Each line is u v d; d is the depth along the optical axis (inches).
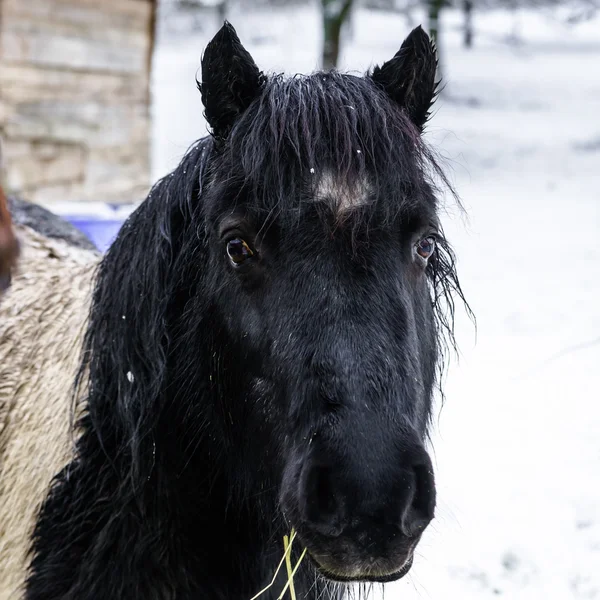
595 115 843.4
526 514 139.2
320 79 69.9
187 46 1223.5
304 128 64.1
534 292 273.7
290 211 63.6
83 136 368.2
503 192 496.7
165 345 77.4
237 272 67.8
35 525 78.1
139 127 393.7
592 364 200.4
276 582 80.0
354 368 60.1
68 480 78.1
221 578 77.0
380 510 56.8
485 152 642.2
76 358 85.9
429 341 76.2
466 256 330.3
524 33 1761.8
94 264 99.2
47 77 350.9
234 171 68.1
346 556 58.3
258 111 67.5
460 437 165.9
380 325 62.0
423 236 69.8
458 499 143.5
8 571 79.6
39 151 353.4
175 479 76.0
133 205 167.5
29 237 111.9
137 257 76.7
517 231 382.0
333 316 61.7
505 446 161.8
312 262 63.1
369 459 57.5
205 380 75.6
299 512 60.2
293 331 62.6
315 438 59.4
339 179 63.0
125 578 73.5
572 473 150.9
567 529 134.8
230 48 70.5
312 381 60.7
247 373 68.9
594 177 538.9
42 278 102.8
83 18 359.6
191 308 76.6
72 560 75.0
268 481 71.5
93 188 376.5
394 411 59.9
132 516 74.4
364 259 63.2
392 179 64.6
